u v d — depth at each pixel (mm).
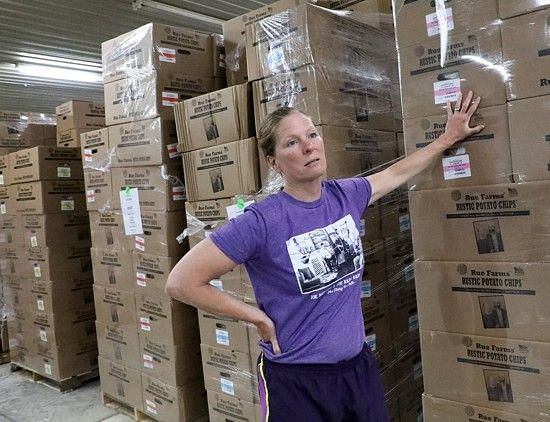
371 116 2184
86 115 4004
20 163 3701
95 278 3102
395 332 2320
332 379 1389
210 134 2307
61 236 3611
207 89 2740
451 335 1586
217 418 2473
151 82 2539
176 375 2635
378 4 2291
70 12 4730
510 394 1482
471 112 1476
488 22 1436
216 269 1319
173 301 2613
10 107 8539
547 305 1396
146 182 2654
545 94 1353
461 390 1579
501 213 1456
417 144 1612
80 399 3426
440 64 1536
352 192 1506
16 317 3971
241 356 2316
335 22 2037
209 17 5059
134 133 2670
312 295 1362
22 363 3959
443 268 1584
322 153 1374
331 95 1970
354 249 1442
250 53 2129
